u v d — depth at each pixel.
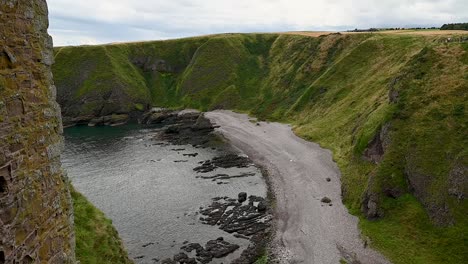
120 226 50.25
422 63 62.09
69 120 126.38
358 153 62.50
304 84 117.25
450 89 54.38
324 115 91.81
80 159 82.06
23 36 10.27
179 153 86.19
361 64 100.00
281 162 74.00
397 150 52.00
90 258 22.14
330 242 44.34
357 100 85.44
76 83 141.25
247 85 140.75
